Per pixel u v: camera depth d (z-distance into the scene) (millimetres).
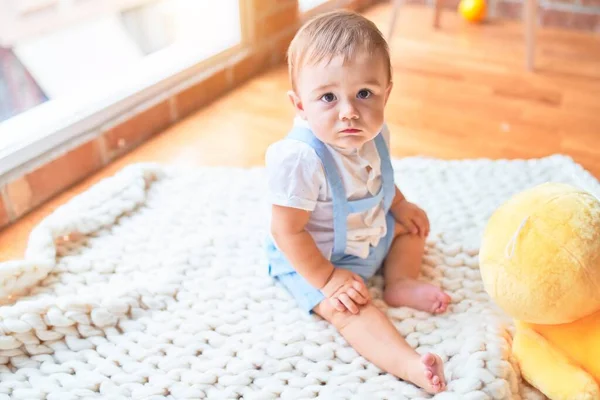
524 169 1420
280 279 1083
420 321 1001
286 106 1781
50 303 974
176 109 1688
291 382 906
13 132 1340
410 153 1547
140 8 2234
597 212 789
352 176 975
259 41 1957
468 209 1292
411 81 1939
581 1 2316
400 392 872
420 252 1119
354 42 889
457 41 2248
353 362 936
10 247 1222
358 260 1056
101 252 1157
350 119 895
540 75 1990
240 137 1622
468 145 1584
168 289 1061
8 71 2297
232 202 1308
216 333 989
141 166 1356
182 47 1837
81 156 1422
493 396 842
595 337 817
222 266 1126
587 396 800
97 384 897
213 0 1886
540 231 791
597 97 1845
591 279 765
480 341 923
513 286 805
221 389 895
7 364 939
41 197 1347
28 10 2293
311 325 1001
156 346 962
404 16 2475
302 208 947
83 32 2363
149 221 1249
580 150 1557
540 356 866
